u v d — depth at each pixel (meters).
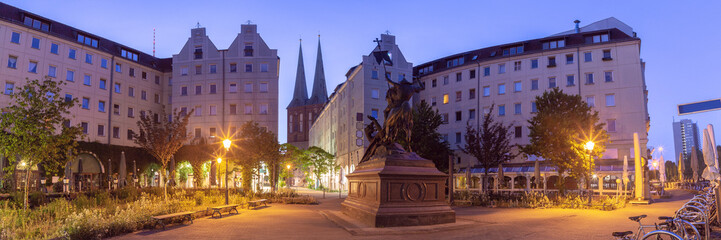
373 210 14.05
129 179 46.19
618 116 53.19
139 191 27.98
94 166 54.25
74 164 50.41
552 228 13.25
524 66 59.25
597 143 30.02
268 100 63.72
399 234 12.61
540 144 31.19
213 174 47.97
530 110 58.03
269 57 64.75
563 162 29.91
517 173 52.84
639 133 51.84
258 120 63.19
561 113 31.20
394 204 14.06
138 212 15.18
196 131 63.34
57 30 54.94
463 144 62.47
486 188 34.19
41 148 19.28
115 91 60.66
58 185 35.12
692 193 39.81
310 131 134.88
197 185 57.78
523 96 58.69
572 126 30.20
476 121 61.69
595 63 55.25
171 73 68.19
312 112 140.25
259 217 17.92
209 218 17.41
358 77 62.56
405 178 14.33
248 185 42.41
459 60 66.50
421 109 38.22
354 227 13.72
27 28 50.56
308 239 11.80
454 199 28.34
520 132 58.16
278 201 29.72
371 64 60.94
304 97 157.50
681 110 7.80
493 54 62.72
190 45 65.50
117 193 26.03
